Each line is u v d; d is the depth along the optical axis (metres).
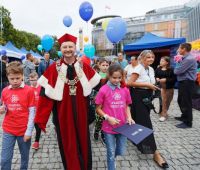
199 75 7.09
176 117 6.12
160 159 3.45
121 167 3.39
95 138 4.43
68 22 8.58
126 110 2.99
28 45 51.25
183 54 5.15
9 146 2.69
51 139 4.54
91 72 2.80
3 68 7.39
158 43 11.05
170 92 5.96
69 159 2.67
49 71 2.66
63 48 2.58
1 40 36.94
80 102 2.66
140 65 3.55
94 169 3.34
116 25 6.52
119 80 2.82
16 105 2.65
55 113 2.73
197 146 4.21
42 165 3.46
